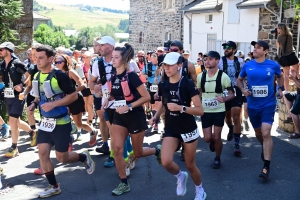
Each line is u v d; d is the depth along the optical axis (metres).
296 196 4.61
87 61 8.68
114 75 4.54
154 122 4.42
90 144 6.73
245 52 16.78
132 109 4.44
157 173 5.42
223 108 5.41
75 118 6.40
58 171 5.50
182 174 4.23
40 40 36.94
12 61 6.09
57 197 4.58
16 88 5.97
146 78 8.56
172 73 3.94
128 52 4.43
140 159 6.07
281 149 6.63
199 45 20.78
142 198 4.55
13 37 8.98
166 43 7.13
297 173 5.41
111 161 5.66
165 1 24.33
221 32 18.66
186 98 4.02
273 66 5.17
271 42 15.14
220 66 6.41
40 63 4.33
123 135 4.54
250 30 16.30
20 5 8.73
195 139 4.04
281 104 8.18
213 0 20.19
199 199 4.21
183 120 3.98
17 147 6.70
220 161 5.68
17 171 5.50
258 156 6.23
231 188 4.85
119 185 4.66
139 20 27.06
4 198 4.56
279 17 14.43
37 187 4.91
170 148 4.02
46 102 4.41
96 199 4.52
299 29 13.69
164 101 4.11
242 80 5.43
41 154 4.42
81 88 6.00
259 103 5.17
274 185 4.95
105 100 4.98
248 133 7.94
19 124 6.44
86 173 5.41
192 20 21.34
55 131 4.44
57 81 4.33
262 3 14.58
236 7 17.28
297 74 7.04
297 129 7.34
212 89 5.35
